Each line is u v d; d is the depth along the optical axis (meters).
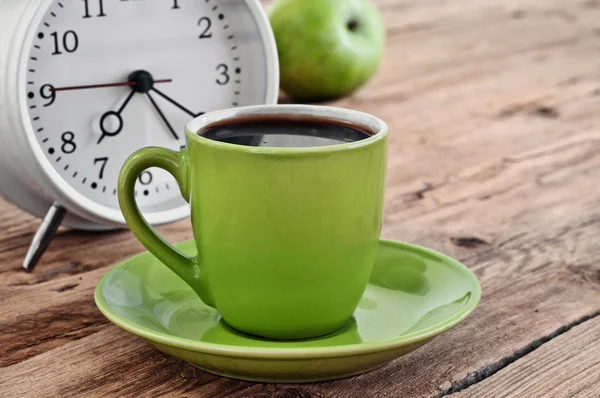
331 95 0.69
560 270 0.48
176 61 0.49
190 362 0.38
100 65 0.47
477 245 0.50
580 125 0.67
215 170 0.38
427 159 0.60
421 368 0.40
